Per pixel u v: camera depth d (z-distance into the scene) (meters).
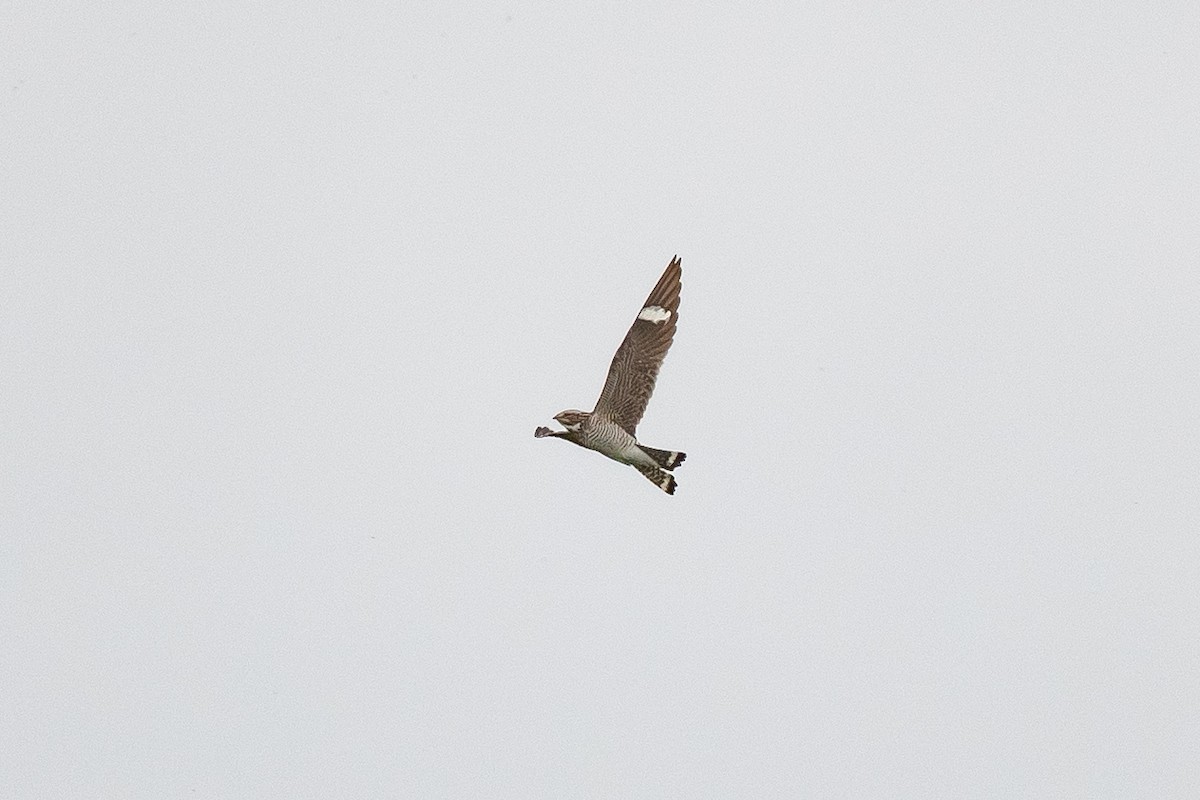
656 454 19.31
